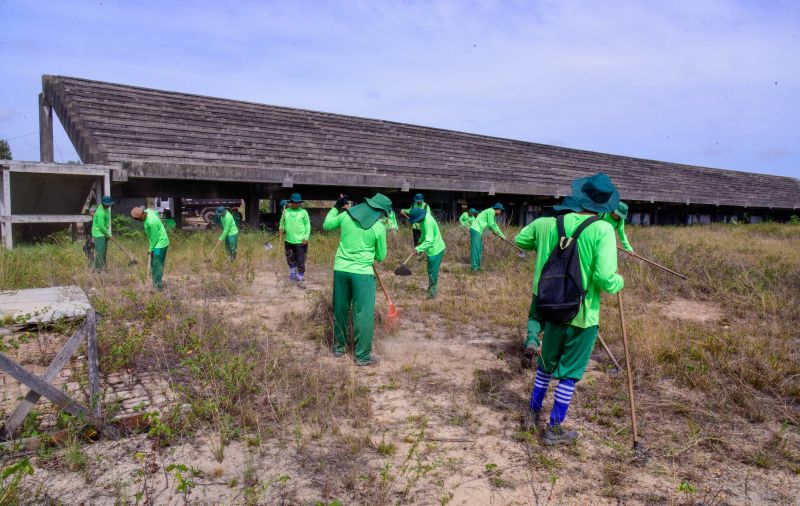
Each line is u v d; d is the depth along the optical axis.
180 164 14.56
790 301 7.77
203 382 4.23
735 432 3.89
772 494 3.12
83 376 4.38
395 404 4.27
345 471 3.25
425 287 9.22
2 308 5.76
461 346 5.85
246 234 15.50
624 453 3.52
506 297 8.12
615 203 3.63
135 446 3.49
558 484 3.19
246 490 2.94
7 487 2.79
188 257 11.31
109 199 9.20
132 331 5.10
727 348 5.54
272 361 4.88
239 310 7.10
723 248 14.12
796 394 4.51
